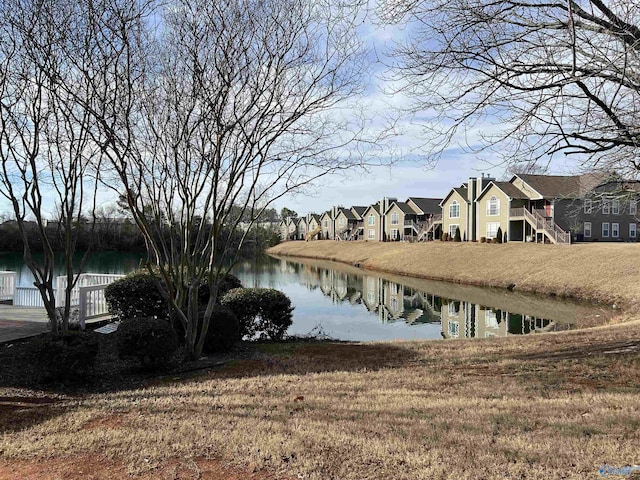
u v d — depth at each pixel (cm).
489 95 615
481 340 972
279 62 738
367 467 368
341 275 3456
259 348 916
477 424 450
